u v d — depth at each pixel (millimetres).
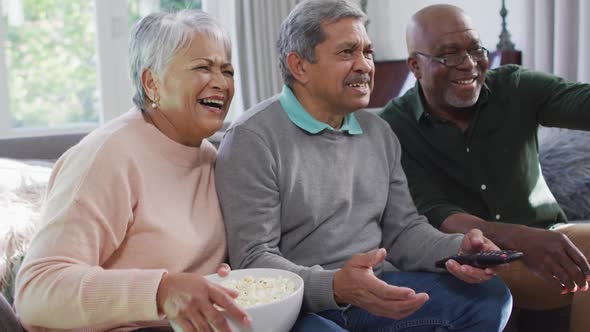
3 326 1306
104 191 1418
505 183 2123
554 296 2008
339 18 1688
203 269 1568
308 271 1492
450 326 1570
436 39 2113
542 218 2162
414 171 2148
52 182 1501
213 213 1618
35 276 1329
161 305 1261
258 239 1589
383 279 1729
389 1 4789
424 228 1780
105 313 1281
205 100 1584
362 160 1770
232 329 1268
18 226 1796
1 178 2004
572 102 2076
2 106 4246
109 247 1434
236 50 4617
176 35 1543
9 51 4309
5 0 4254
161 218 1488
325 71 1685
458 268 1525
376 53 4926
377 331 1618
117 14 4527
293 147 1666
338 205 1696
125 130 1512
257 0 4527
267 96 4613
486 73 2178
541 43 3643
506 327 2100
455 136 2125
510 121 2152
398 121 2197
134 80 1612
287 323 1333
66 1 4438
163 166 1533
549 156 2555
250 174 1617
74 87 4523
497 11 4059
